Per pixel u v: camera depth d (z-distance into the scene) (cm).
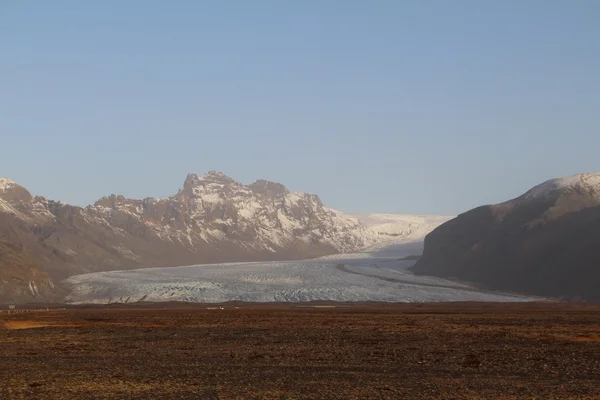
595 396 3922
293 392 4091
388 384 4319
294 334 7762
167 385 4356
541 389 4128
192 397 3991
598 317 10919
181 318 11100
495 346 6391
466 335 7519
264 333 7931
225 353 6041
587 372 4797
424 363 5300
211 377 4638
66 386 4353
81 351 6344
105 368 5119
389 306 18238
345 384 4328
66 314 13375
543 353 5856
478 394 3984
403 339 7106
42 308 19838
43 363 5453
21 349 6531
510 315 11881
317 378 4569
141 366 5212
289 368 5059
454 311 14050
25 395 4094
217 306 19550
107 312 14375
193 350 6319
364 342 6825
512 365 5156
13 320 11181
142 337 7619
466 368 5034
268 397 3966
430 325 9100
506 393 4009
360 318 10788
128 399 3959
